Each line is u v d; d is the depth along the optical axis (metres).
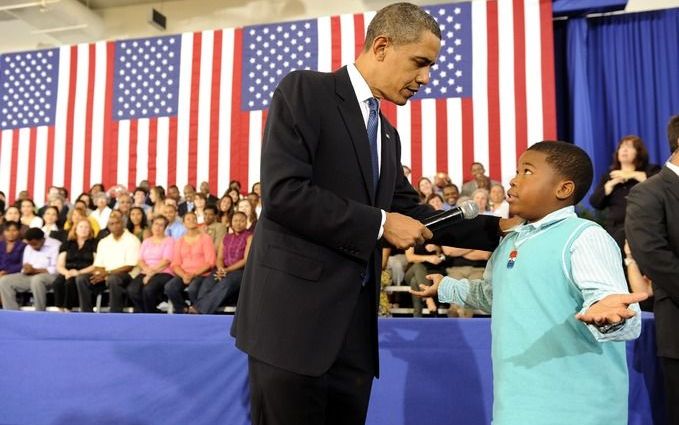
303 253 1.38
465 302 1.73
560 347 1.38
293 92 1.42
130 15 10.11
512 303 1.45
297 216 1.32
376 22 1.49
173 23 9.91
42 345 2.45
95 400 2.39
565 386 1.36
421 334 2.32
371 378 1.51
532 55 7.07
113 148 8.42
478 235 1.75
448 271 5.05
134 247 5.95
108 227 6.13
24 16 9.52
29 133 8.72
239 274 5.40
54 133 8.64
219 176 7.98
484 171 6.79
